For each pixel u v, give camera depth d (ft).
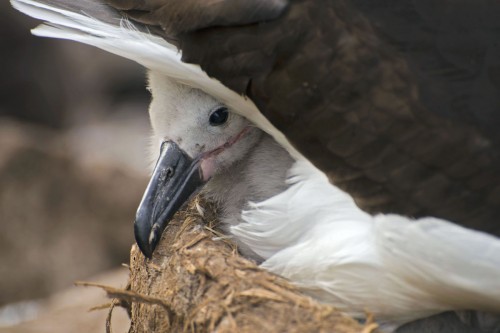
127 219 67.77
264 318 29.30
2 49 90.58
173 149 34.42
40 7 31.24
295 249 31.01
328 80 28.76
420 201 28.40
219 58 29.22
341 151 29.04
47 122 91.04
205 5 29.14
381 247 29.07
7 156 68.44
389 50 28.86
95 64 91.76
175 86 34.04
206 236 33.27
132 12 30.40
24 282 67.21
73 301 53.42
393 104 28.55
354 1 29.37
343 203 29.91
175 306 30.99
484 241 27.71
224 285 30.53
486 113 28.40
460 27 29.25
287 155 34.32
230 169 34.86
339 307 30.96
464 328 30.81
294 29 28.84
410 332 31.42
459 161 28.25
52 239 67.67
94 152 72.18
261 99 29.30
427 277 28.71
